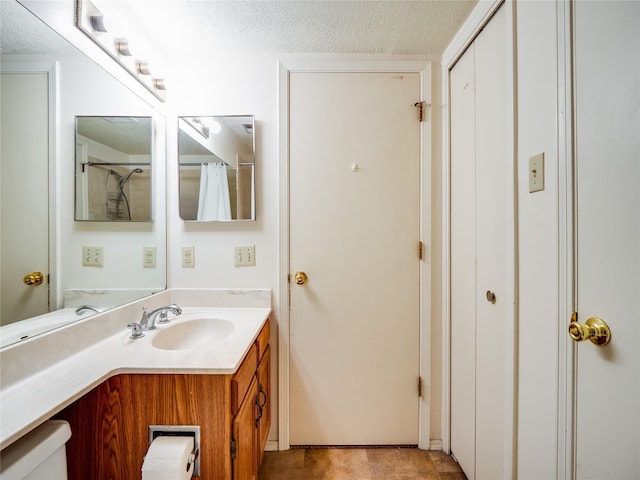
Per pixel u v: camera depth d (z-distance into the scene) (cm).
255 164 138
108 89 103
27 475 54
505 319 92
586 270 62
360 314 138
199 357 84
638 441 53
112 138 105
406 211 138
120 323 104
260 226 139
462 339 122
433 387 138
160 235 134
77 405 78
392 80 137
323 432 138
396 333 139
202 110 138
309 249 138
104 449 78
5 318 66
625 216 54
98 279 98
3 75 67
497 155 97
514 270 85
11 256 68
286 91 136
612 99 56
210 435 79
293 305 138
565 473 66
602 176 58
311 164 138
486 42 103
